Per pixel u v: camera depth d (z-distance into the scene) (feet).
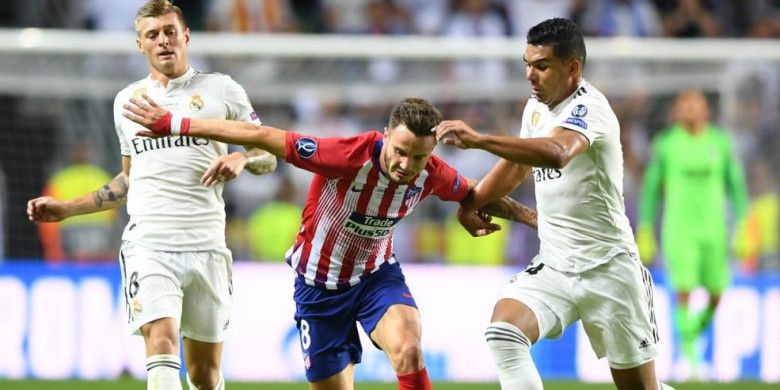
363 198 67.72
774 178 143.43
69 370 122.93
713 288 128.36
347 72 140.26
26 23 173.58
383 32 176.45
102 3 173.68
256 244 142.41
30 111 137.08
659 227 145.69
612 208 69.15
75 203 76.43
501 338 67.97
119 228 135.03
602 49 136.77
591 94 67.36
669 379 127.44
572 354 128.88
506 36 175.73
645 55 137.08
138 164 73.82
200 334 74.79
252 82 139.74
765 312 130.62
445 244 139.44
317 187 70.18
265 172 74.43
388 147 64.75
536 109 69.97
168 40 73.46
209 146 73.92
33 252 136.15
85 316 123.54
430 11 177.17
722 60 140.87
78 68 136.36
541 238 71.41
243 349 124.67
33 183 137.39
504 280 127.65
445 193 70.49
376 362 126.72
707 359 130.21
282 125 141.49
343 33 176.24
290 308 125.59
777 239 143.23
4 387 112.37
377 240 69.82
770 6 187.93
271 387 115.96
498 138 61.21
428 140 63.62
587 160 67.67
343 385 72.28
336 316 70.95
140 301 71.20
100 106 137.69
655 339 71.31
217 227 74.69
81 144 137.90
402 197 68.44
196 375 76.07
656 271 130.82
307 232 70.79
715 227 129.08
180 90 74.54
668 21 182.50
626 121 143.43
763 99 142.72
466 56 134.31
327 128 141.49
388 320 68.08
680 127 131.23
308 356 72.08
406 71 140.56
